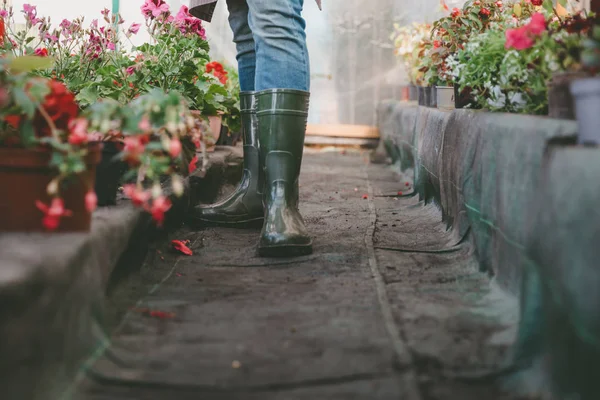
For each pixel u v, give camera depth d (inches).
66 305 51.7
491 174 80.0
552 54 75.2
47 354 47.5
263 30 97.0
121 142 79.8
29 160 59.6
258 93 97.8
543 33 75.8
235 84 187.5
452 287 77.8
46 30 119.0
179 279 82.0
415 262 90.1
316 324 64.8
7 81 62.8
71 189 61.0
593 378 44.6
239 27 114.3
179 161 77.3
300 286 78.7
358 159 227.9
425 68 150.2
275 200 96.7
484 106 95.7
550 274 53.3
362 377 52.7
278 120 96.2
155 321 65.9
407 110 183.8
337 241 102.2
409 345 59.2
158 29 130.0
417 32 211.2
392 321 64.9
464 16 130.3
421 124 144.3
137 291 76.0
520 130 69.1
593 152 49.6
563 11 116.5
